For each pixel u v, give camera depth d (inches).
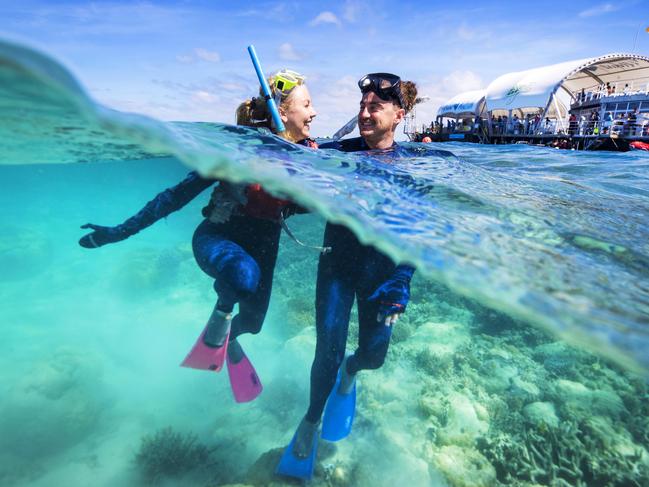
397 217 90.2
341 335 106.3
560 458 134.8
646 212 168.4
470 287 65.7
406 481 122.0
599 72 1286.9
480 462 130.4
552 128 1254.9
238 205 107.4
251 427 151.9
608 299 70.6
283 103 124.3
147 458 134.4
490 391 171.0
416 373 181.8
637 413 158.2
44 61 41.8
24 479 129.0
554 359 196.5
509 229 103.5
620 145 1016.9
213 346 112.1
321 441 135.3
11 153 128.5
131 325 238.1
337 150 146.9
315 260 382.6
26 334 226.7
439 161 194.9
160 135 59.1
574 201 165.9
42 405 151.7
